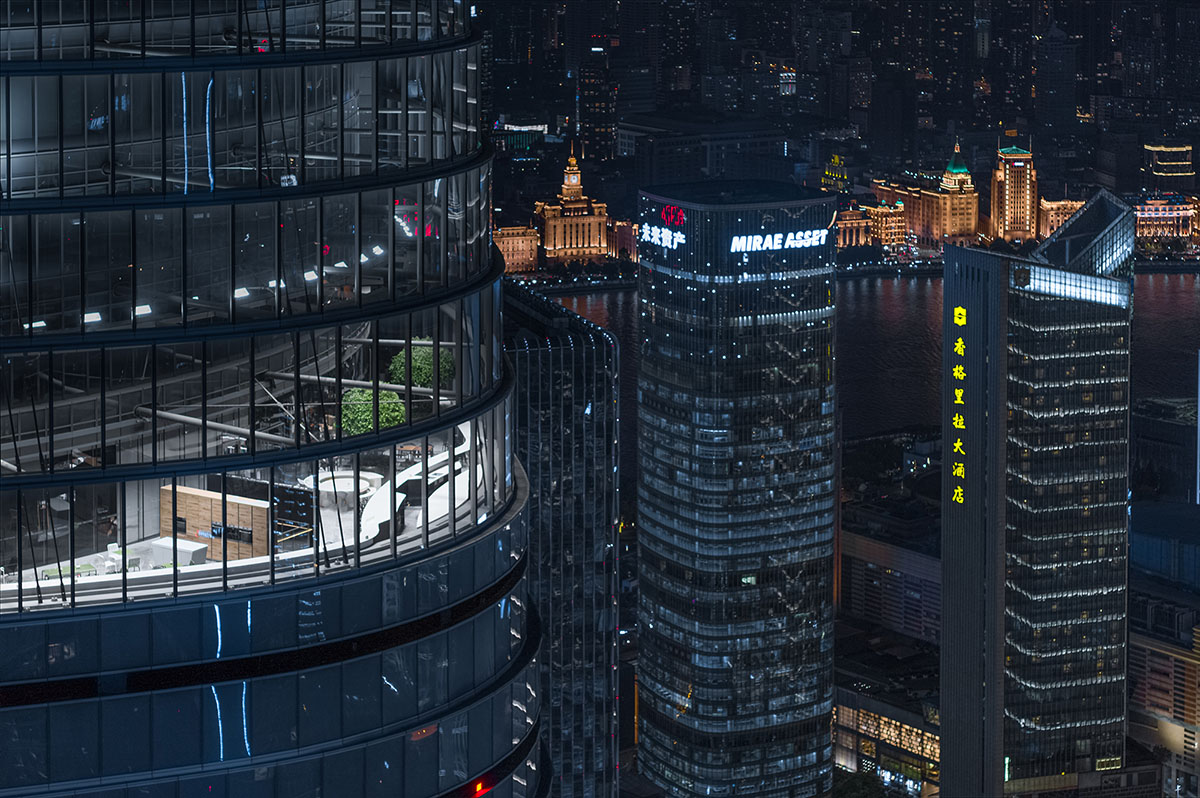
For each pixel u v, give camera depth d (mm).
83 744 108438
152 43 105000
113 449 106688
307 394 110562
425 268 114562
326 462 111188
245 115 107500
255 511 109688
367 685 114312
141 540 108062
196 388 107625
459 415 116688
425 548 115750
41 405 105250
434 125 115000
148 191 106000
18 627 106250
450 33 116875
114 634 107812
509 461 124000
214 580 109250
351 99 111000
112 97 104625
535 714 128125
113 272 105500
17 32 102812
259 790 112250
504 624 122125
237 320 108312
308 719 112688
